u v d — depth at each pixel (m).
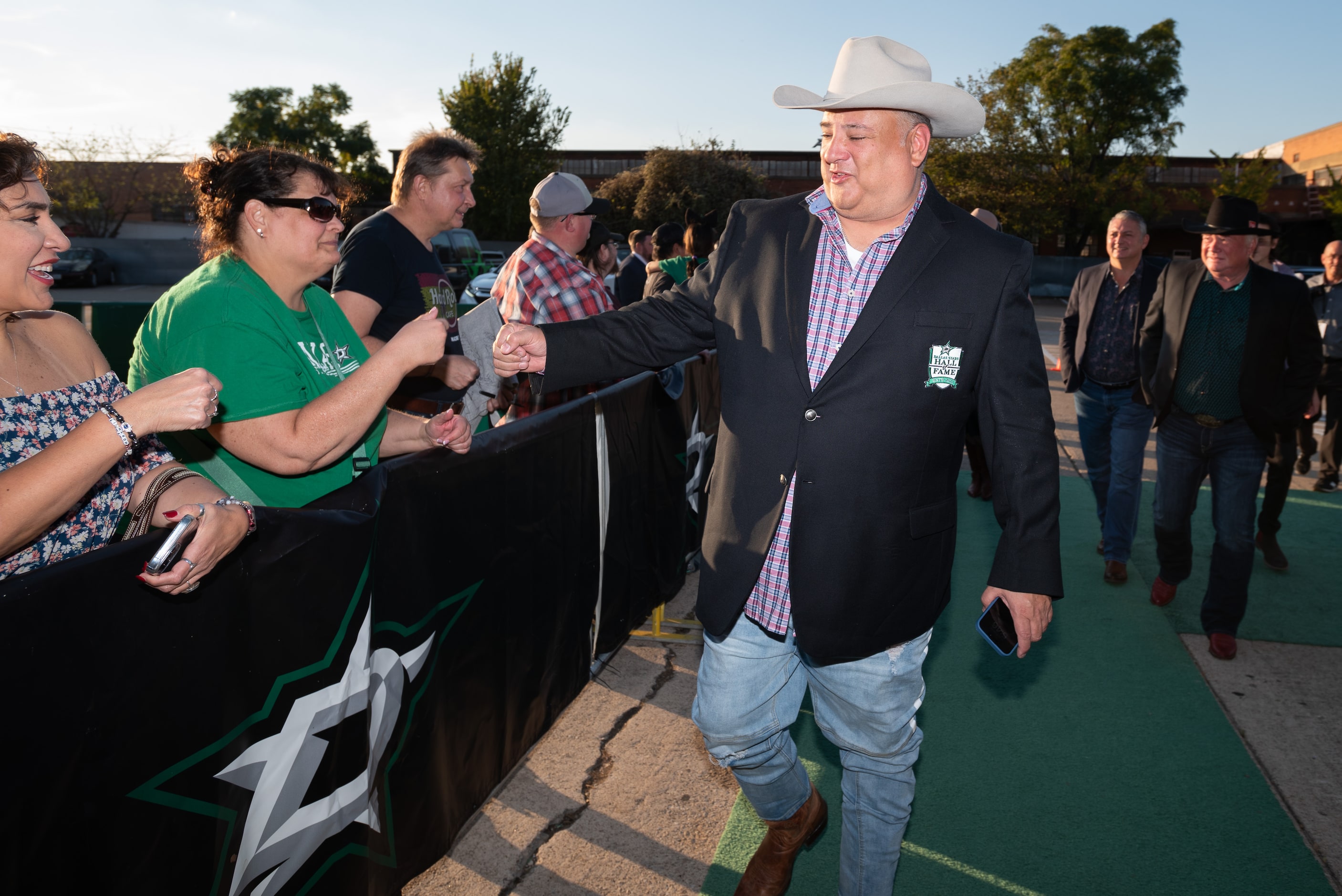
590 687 3.24
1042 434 1.76
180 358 1.74
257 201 1.81
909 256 1.76
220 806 1.39
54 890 1.12
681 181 32.62
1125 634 3.83
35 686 1.08
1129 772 2.78
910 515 1.80
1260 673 3.47
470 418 3.23
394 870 1.88
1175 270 3.87
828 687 1.94
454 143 3.18
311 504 1.57
